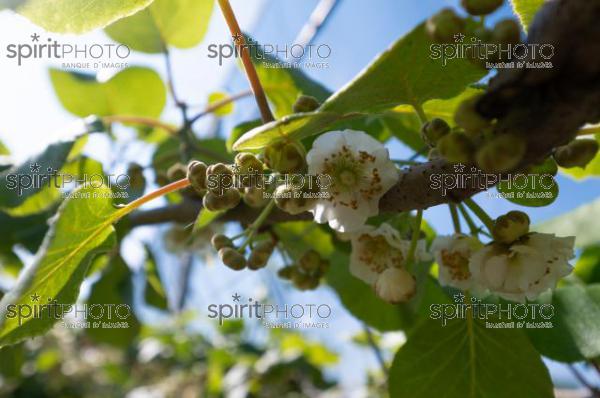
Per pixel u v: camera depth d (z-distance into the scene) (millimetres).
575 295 506
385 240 479
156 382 1592
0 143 696
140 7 419
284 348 1350
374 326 640
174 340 1668
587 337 486
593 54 284
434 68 380
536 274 400
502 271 400
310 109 417
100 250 449
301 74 616
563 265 412
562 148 369
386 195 400
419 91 394
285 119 353
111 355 1658
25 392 1507
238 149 372
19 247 696
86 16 414
